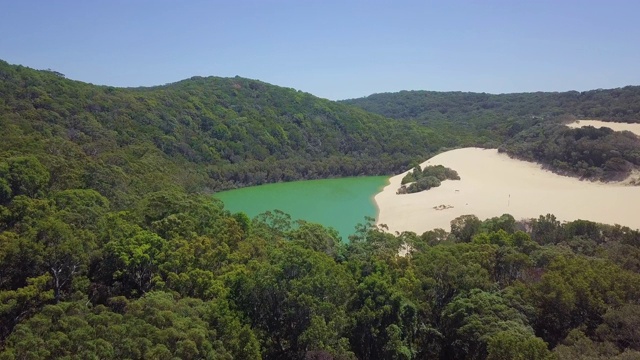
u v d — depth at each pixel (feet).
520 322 109.19
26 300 95.81
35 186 161.48
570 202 306.35
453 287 130.72
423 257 142.10
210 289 108.27
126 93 463.42
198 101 543.80
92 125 339.36
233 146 520.42
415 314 114.52
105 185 189.06
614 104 625.41
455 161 516.32
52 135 283.79
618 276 123.13
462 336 110.52
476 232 216.33
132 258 114.73
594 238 198.80
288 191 472.44
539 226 220.02
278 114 616.80
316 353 91.20
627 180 396.16
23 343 69.05
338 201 413.59
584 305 115.55
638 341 98.12
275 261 111.24
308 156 580.71
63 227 116.57
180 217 146.92
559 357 89.45
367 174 586.04
